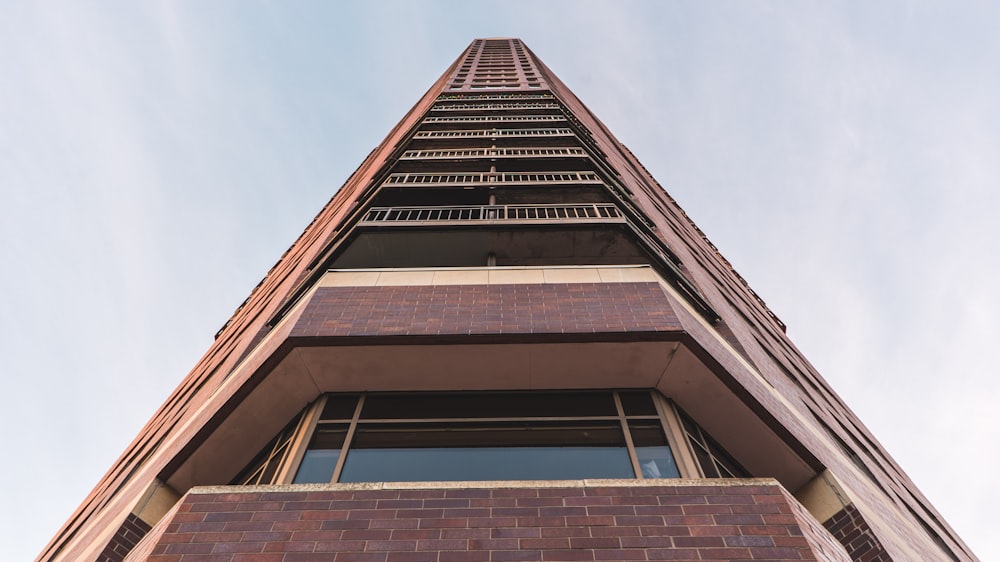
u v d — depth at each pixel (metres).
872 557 9.89
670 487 7.61
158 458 15.41
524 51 61.97
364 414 9.90
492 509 7.29
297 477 8.78
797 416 13.98
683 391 10.44
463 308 10.72
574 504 7.36
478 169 20.64
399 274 12.20
